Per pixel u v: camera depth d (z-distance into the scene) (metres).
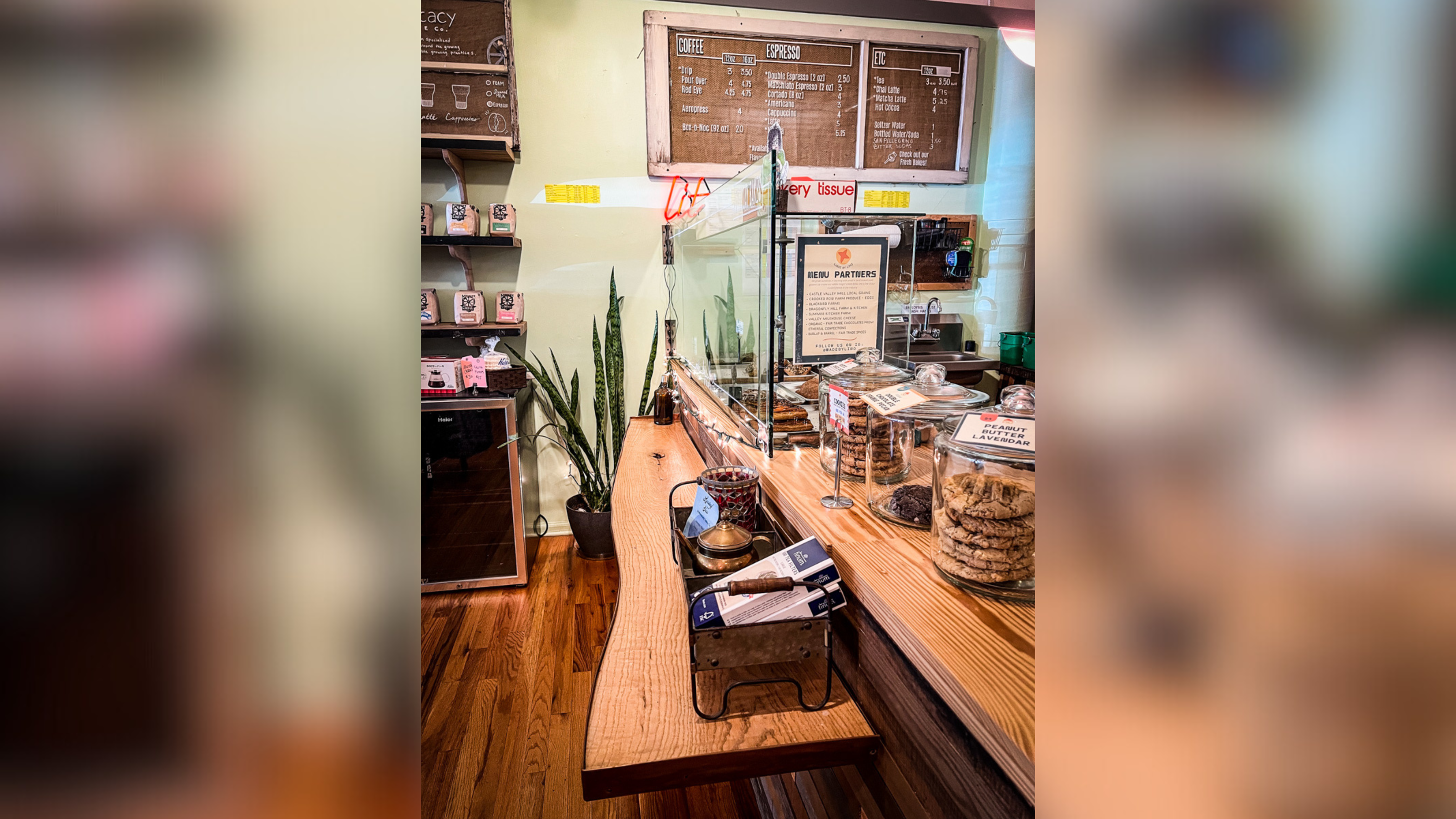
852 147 3.49
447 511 3.05
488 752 1.99
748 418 1.89
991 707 0.67
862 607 1.07
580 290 3.44
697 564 1.30
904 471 1.33
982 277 3.82
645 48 3.25
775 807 1.72
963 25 3.51
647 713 1.04
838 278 1.62
